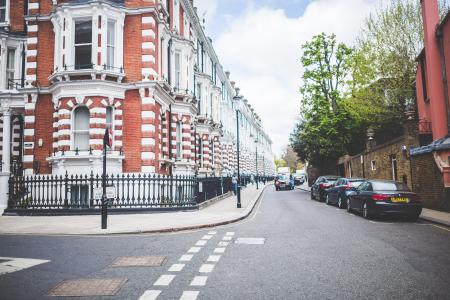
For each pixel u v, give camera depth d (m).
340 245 9.23
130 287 5.86
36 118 20.02
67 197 17.58
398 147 21.66
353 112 28.17
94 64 18.48
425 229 11.95
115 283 6.08
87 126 18.83
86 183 16.53
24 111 21.84
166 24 22.20
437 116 18.78
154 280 6.26
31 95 20.00
